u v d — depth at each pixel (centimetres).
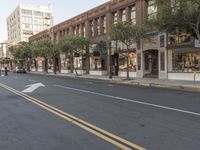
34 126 798
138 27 2730
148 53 3069
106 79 3038
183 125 772
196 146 579
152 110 1023
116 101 1289
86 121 848
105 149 570
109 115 940
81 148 582
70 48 4022
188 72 2514
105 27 3953
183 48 2562
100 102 1263
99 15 4053
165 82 2317
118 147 581
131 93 1625
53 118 907
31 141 646
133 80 2683
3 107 1161
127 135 675
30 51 6725
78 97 1465
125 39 2781
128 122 823
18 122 858
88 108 1096
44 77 3900
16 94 1641
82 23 4650
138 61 3150
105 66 3953
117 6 3575
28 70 7988
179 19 1869
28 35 11544
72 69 5072
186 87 1908
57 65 6059
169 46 2678
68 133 710
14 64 10581
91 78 3369
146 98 1380
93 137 665
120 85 2283
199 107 1073
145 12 3033
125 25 2700
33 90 1872
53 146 602
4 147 604
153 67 3045
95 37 4194
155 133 690
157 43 2855
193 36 2280
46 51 5141
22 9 11425
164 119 857
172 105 1135
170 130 718
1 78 3641
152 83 2259
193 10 1692
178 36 2591
